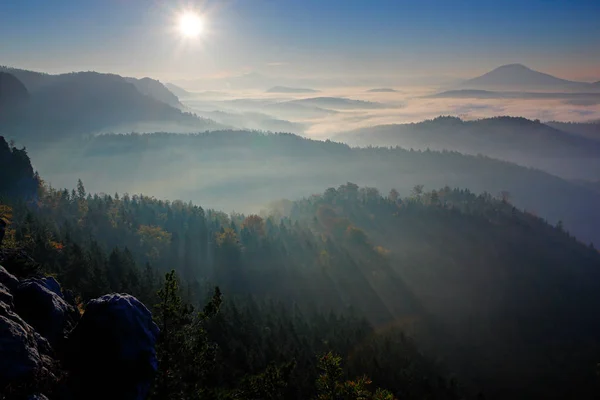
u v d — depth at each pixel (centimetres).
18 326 2352
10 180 16812
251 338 8631
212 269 16362
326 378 3066
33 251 8044
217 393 2948
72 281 7625
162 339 2969
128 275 9088
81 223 17025
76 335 2755
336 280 16938
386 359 9862
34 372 2214
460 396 10500
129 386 2612
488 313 17012
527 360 14425
